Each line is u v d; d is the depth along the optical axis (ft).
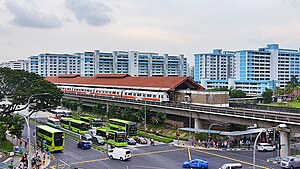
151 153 223.71
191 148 241.96
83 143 238.48
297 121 194.80
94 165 189.26
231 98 546.26
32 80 297.74
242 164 193.06
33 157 193.77
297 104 498.69
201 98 318.65
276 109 292.61
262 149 233.96
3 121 240.73
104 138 261.44
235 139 258.78
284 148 209.26
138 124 338.34
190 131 265.54
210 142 252.21
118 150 204.03
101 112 403.34
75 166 186.29
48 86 288.30
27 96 267.18
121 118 346.95
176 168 183.83
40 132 240.94
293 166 186.50
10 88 290.15
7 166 178.09
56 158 206.69
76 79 586.04
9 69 293.02
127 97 396.57
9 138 267.18
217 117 259.80
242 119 237.86
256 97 575.38
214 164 192.54
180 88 356.79
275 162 200.03
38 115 427.33
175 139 277.23
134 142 255.70
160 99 342.85
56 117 359.25
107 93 437.99
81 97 467.11
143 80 411.34
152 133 305.53
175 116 322.14
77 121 299.58
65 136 288.71
